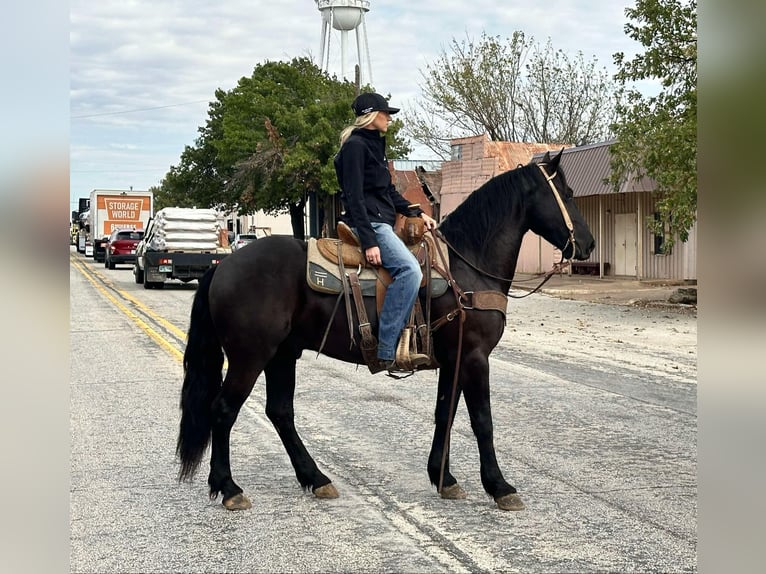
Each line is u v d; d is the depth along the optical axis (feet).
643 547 15.10
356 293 17.54
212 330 17.62
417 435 24.06
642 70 59.98
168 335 47.11
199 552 14.89
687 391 31.22
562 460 21.36
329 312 17.54
